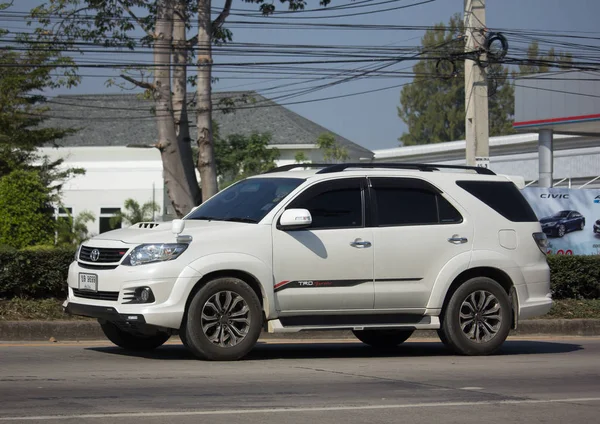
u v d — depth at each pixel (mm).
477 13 40562
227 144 80938
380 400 14703
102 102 94062
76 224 67312
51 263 26734
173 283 18219
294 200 19656
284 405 14023
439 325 20672
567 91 65375
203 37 41812
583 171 82750
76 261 19594
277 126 89562
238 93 84062
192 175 42625
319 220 19734
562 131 69125
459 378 17531
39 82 63156
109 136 88438
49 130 66062
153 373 17172
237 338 18938
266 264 19031
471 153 40438
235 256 18750
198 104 41844
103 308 18422
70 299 19453
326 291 19547
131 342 21188
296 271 19312
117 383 15867
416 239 20391
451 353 22328
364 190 20328
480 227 21219
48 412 13070
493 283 21219
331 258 19578
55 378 16406
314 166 21250
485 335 21297
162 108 41469
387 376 17562
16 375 16781
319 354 21719
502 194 21906
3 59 62031
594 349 24297
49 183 67062
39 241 44062
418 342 25781
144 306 18062
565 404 14836
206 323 18688
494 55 40469
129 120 91188
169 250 18359
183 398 14438
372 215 20203
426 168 21500
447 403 14578
